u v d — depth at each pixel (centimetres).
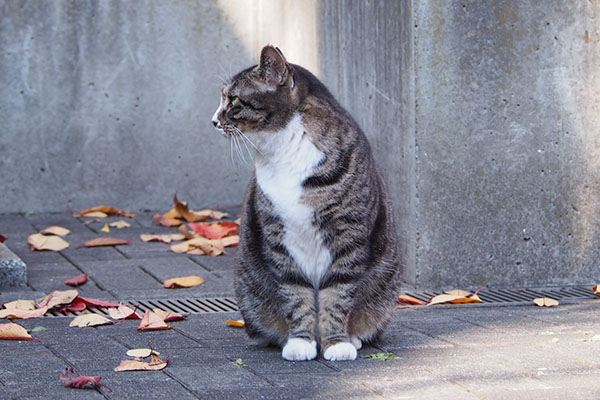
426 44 599
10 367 416
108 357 437
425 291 616
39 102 903
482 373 400
